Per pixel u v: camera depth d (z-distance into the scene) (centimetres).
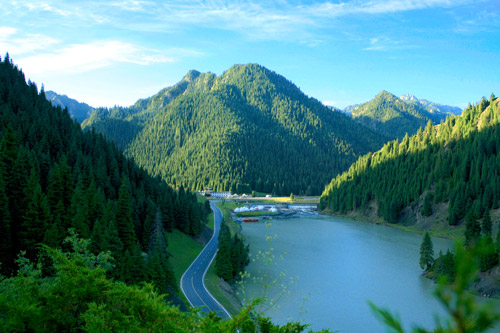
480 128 19112
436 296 468
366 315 6562
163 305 2497
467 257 449
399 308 6838
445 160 18575
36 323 2141
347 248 12325
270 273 9112
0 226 5259
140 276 5731
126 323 2191
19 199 6638
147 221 9581
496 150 17200
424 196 18000
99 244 5644
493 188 14562
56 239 5216
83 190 8438
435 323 474
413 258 10838
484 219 11550
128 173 12669
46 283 2633
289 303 7025
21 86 15575
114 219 7500
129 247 7769
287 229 17025
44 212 5803
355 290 7900
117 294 2408
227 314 6203
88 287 2391
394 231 16462
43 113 13750
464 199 15162
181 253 10500
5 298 2220
